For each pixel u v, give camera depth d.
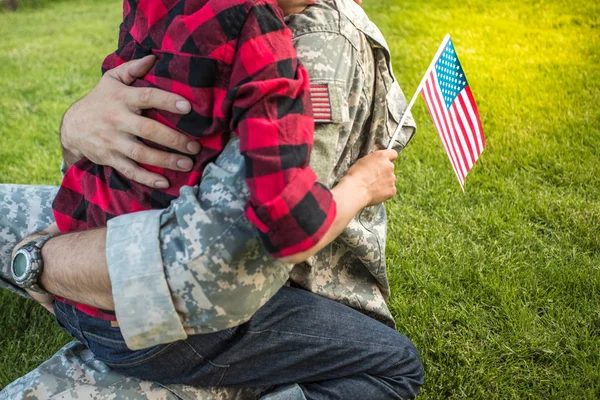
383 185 1.42
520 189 3.09
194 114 1.29
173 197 1.36
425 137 3.66
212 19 1.23
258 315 1.51
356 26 1.43
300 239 1.12
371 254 1.66
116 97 1.37
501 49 5.14
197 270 1.22
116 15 8.66
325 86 1.31
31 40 7.23
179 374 1.49
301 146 1.16
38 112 4.71
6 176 3.56
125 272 1.23
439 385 2.03
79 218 1.52
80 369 1.56
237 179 1.23
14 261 1.42
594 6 6.04
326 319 1.57
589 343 2.13
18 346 2.26
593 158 3.29
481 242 2.70
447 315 2.30
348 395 1.57
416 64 4.91
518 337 2.17
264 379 1.56
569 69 4.60
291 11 1.38
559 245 2.64
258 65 1.20
